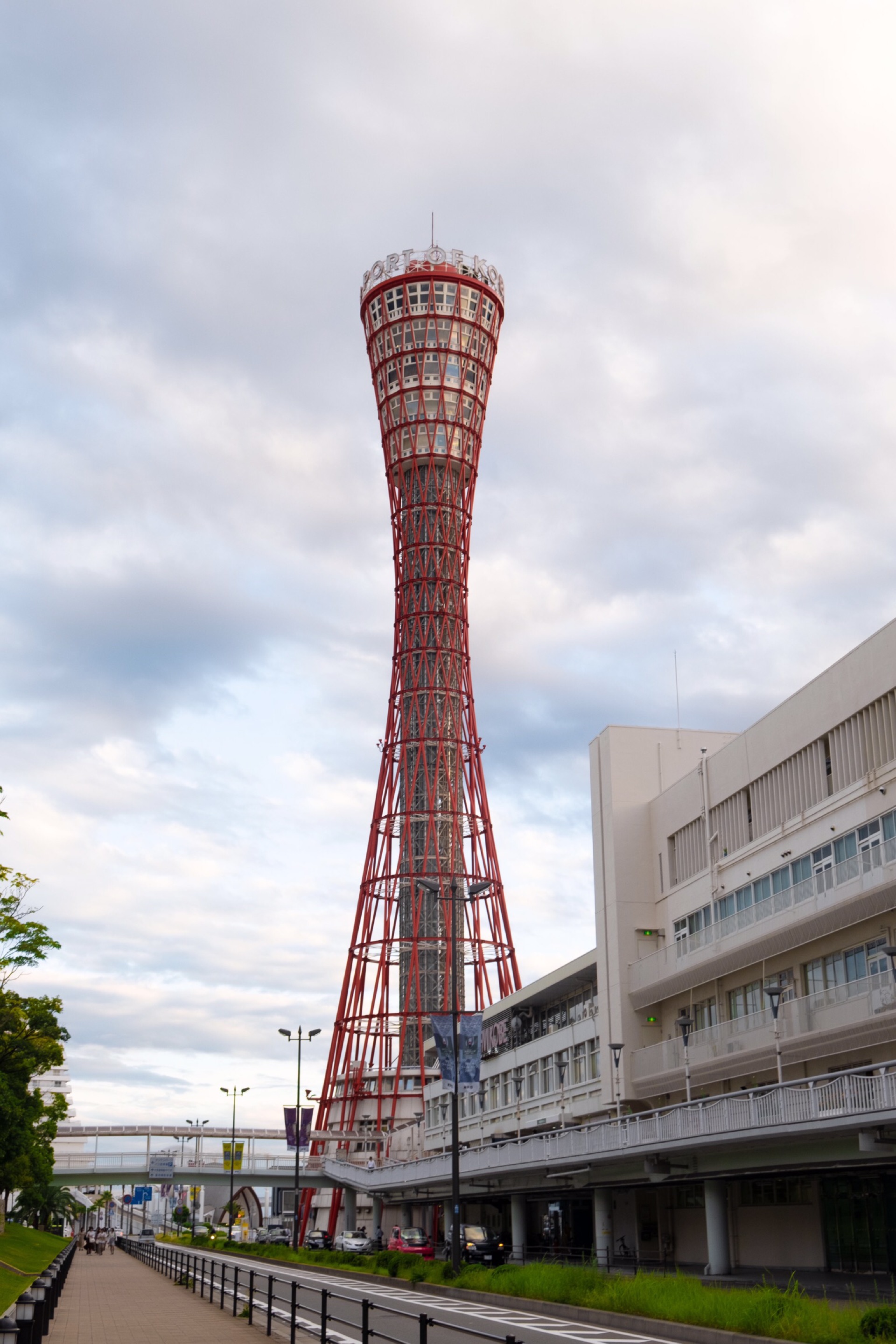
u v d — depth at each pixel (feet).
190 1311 125.59
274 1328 103.35
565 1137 184.96
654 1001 214.69
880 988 143.74
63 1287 164.66
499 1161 214.07
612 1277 125.80
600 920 235.40
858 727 165.68
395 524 448.24
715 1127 141.08
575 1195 233.35
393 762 429.79
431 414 447.42
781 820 184.75
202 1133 449.48
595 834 241.96
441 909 419.33
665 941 223.51
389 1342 90.17
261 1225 611.47
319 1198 475.72
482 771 428.15
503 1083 299.99
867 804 160.76
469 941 412.36
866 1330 71.77
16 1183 256.11
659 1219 205.98
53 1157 319.27
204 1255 279.08
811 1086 126.93
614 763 235.81
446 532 440.45
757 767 192.24
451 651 433.07
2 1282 159.12
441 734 426.10
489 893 419.54
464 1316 114.62
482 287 461.78
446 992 418.72
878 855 154.20
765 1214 172.76
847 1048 151.02
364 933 424.46
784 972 177.27
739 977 190.39
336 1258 220.84
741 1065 176.55
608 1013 227.40
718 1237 162.40
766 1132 131.34
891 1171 141.90
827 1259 156.46
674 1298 96.63
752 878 190.90
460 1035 161.38
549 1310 116.98
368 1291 155.94
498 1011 304.91
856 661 165.68
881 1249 144.87
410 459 444.55
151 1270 240.94
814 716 175.83
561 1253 231.71
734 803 200.85
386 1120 449.06
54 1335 97.91
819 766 175.22
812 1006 159.33
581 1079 242.58
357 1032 421.18
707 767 209.05
